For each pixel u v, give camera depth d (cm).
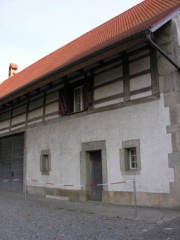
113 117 996
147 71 916
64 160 1175
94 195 1063
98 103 1055
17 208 950
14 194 1353
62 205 986
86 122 1094
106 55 888
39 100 1370
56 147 1224
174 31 882
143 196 882
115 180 963
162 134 856
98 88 1065
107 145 1002
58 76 1067
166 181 834
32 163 1361
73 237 584
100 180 1050
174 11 874
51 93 1298
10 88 1691
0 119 1692
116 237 571
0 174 1641
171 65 859
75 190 1106
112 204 954
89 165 1088
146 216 736
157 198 848
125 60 983
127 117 952
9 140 1602
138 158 905
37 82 1141
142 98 915
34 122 1384
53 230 644
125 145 945
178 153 815
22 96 1425
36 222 729
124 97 968
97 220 727
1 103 1477
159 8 1068
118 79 998
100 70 1067
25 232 632
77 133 1127
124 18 1327
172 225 640
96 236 585
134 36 784
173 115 838
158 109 874
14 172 1513
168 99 854
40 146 1320
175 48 871
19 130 1486
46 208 934
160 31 899
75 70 1005
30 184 1359
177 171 812
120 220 714
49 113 1293
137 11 1277
